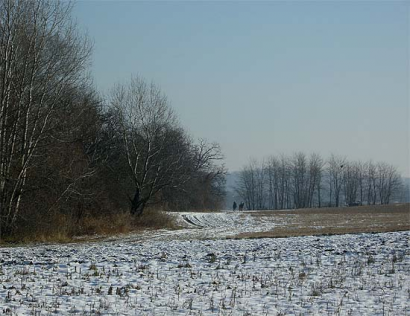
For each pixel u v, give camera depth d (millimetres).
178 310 12883
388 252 21969
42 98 36719
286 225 56281
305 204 149500
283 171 153125
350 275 17641
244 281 16797
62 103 41156
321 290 15242
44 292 14891
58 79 38906
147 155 53312
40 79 37750
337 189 150125
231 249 24953
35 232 37719
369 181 152500
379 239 26594
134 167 54656
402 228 43625
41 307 12938
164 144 56938
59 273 18328
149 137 53875
